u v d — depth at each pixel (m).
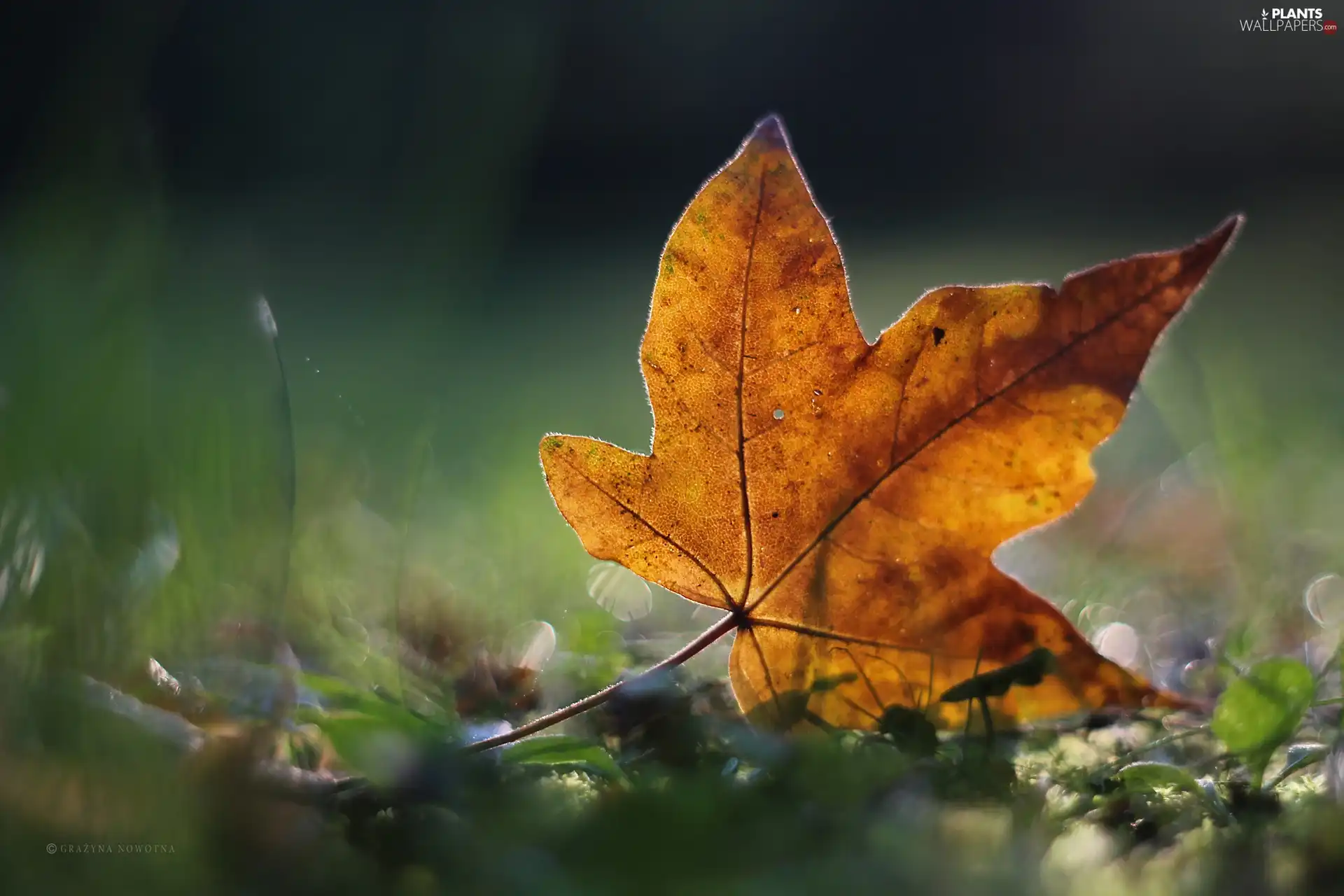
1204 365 0.92
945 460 0.49
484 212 1.12
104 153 0.53
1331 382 1.26
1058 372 0.49
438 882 0.44
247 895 0.44
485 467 0.91
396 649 0.53
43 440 0.48
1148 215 3.76
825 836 0.45
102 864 0.44
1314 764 0.49
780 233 0.49
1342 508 0.75
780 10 4.41
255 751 0.46
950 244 3.44
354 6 2.53
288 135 2.22
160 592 0.47
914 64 4.41
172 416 0.49
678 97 4.36
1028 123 4.32
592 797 0.47
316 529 0.59
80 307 0.50
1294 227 2.99
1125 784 0.47
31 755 0.45
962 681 0.50
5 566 0.47
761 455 0.50
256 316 0.51
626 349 1.82
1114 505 0.71
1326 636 0.56
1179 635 0.61
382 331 1.52
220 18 2.45
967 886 0.44
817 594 0.50
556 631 0.61
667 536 0.50
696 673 0.55
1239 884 0.45
